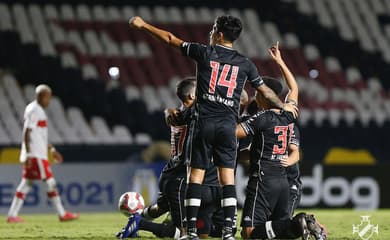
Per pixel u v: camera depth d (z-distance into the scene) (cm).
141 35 9006
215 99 2588
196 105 2620
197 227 2953
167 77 8638
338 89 8950
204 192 2908
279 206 2852
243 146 3019
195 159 2612
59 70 8362
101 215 5369
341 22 9850
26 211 5597
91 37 8812
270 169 2817
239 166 5738
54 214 5597
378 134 8550
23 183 4556
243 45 9300
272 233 2717
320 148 8256
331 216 5056
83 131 7719
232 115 2611
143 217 3123
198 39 9231
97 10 9125
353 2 10106
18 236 3356
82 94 8169
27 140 4497
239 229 3588
